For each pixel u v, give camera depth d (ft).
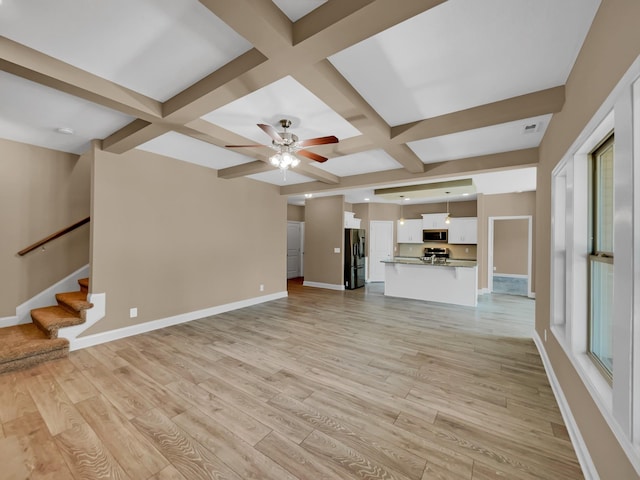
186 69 6.52
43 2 4.65
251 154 11.42
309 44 4.98
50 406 7.23
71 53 5.95
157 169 13.28
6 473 5.20
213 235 15.89
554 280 8.23
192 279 14.88
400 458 5.62
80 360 9.93
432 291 19.86
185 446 5.90
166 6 4.77
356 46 5.65
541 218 10.51
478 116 7.98
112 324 11.87
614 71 4.07
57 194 13.15
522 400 7.63
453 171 13.07
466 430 6.44
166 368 9.37
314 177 15.30
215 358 10.19
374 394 7.91
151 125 8.64
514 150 11.71
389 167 14.61
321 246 25.31
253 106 8.17
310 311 16.93
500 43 5.57
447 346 11.47
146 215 12.91
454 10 4.74
